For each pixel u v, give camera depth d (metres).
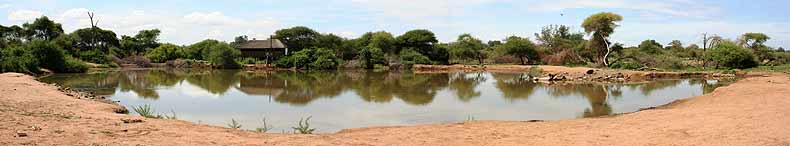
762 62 61.34
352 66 60.34
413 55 66.75
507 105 21.23
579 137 10.89
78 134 9.71
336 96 24.69
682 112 14.41
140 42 81.88
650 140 10.34
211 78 40.03
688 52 69.12
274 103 21.45
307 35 75.44
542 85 32.75
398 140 10.55
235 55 61.47
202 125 12.17
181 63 61.03
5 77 27.09
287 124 15.77
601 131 11.65
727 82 34.91
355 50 73.38
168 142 9.41
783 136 10.20
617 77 38.22
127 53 75.81
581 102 22.56
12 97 16.95
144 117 13.53
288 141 10.12
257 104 21.08
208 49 67.75
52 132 9.74
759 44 63.03
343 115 17.78
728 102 16.98
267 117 17.23
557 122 13.42
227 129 11.65
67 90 23.23
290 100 22.72
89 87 29.42
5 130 9.58
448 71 56.16
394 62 62.66
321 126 15.43
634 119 13.54
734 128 11.15
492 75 46.66
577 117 17.88
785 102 15.92
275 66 59.38
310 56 60.06
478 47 79.62
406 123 16.16
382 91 27.83
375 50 63.09
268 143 9.82
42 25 71.31
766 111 13.58
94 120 11.81
